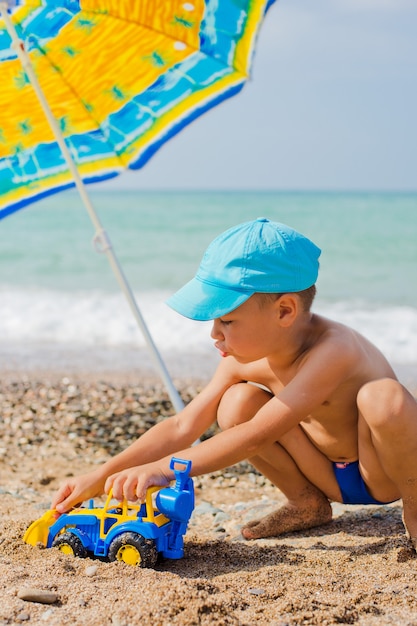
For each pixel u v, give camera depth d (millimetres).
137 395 6000
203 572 2418
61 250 19781
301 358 2566
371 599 2188
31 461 4430
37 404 5695
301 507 2877
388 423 2426
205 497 3717
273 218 30391
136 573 2260
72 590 2143
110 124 3887
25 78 3691
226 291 2416
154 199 55375
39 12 3518
